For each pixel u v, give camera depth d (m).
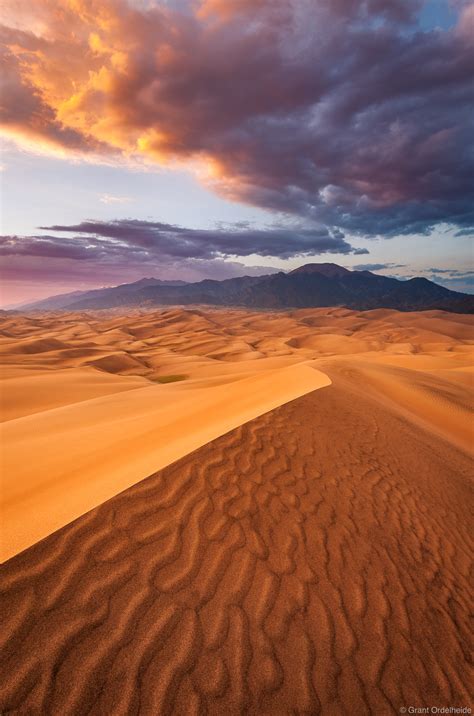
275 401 10.21
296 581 3.79
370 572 4.28
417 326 189.00
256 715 2.58
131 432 8.57
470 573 4.95
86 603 2.97
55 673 2.48
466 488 8.14
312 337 127.12
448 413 16.58
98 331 190.38
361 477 6.61
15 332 188.75
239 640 3.03
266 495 5.10
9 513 4.16
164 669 2.68
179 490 4.68
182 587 3.36
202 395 15.68
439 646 3.59
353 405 11.16
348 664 3.11
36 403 21.84
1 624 2.66
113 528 3.77
